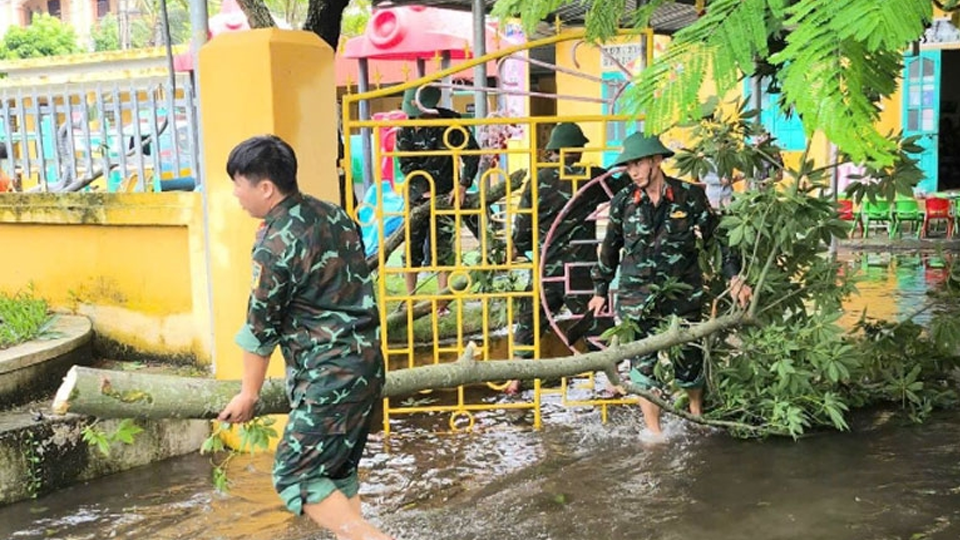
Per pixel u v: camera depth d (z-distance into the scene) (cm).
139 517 441
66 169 676
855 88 185
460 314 572
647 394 500
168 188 629
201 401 340
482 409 569
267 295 332
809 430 554
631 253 538
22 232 639
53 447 475
